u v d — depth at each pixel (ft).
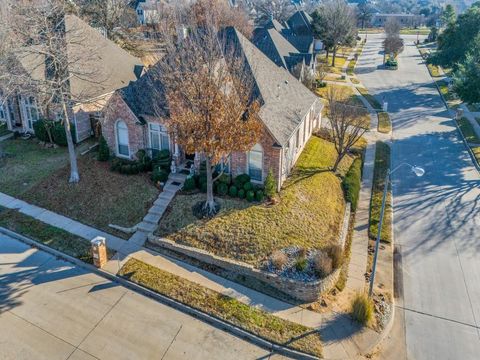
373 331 52.70
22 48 81.56
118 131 86.99
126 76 114.52
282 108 82.74
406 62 232.73
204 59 72.18
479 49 134.62
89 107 100.17
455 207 83.97
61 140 96.58
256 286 58.65
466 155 108.88
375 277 63.31
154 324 52.37
